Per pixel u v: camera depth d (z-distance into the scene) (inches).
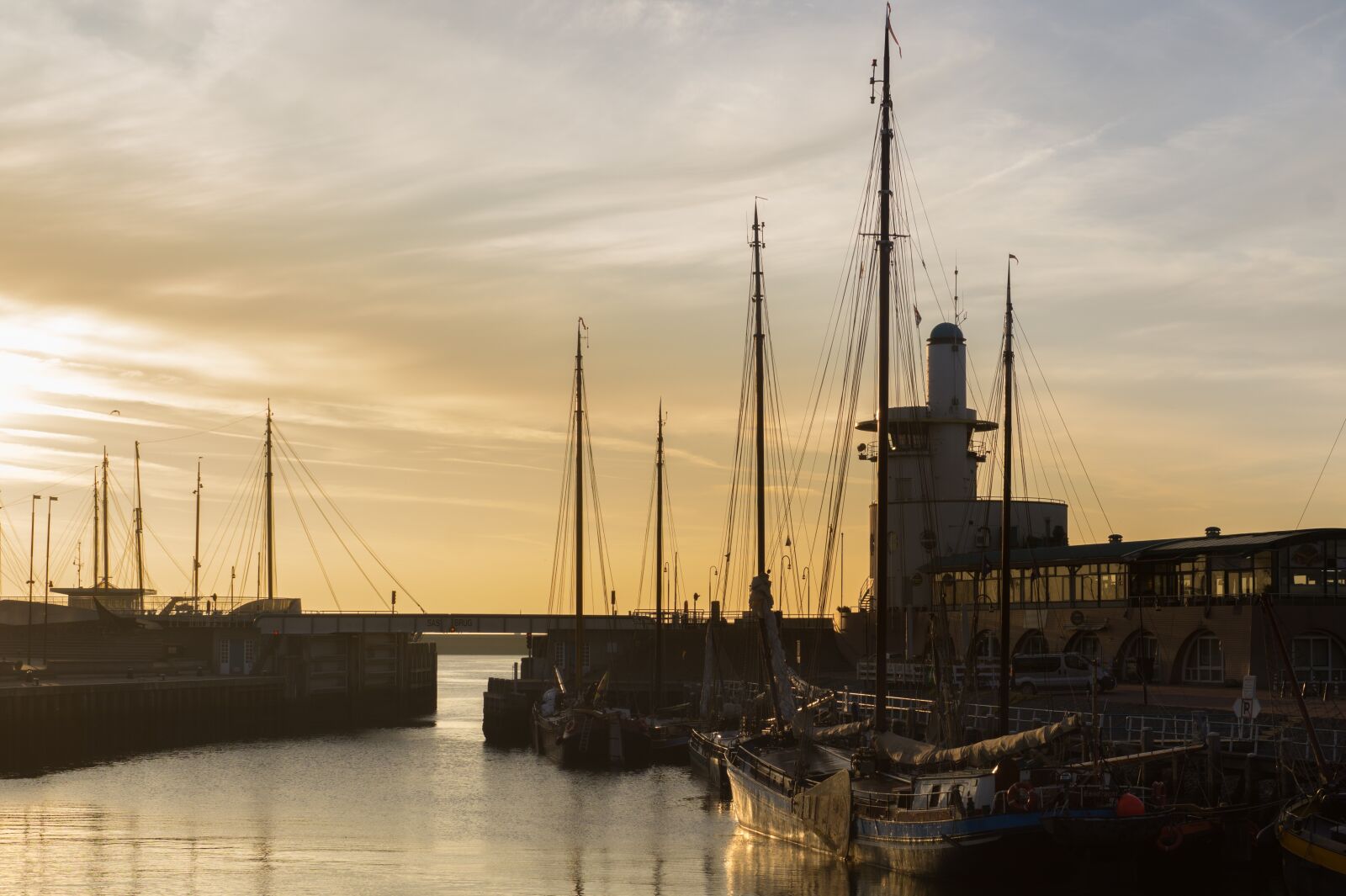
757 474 3154.5
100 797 2938.0
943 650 2539.4
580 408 4227.4
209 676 4940.9
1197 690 2994.6
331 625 5123.0
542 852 2249.0
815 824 2129.7
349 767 3555.6
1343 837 1598.2
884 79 2298.2
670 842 2347.4
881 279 2281.0
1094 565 3489.2
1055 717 2458.2
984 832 1753.2
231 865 2121.1
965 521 4190.5
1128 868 1779.0
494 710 4402.1
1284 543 2962.6
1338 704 2519.7
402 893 1929.1
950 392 4303.6
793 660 4537.4
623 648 4837.6
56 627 5433.1
